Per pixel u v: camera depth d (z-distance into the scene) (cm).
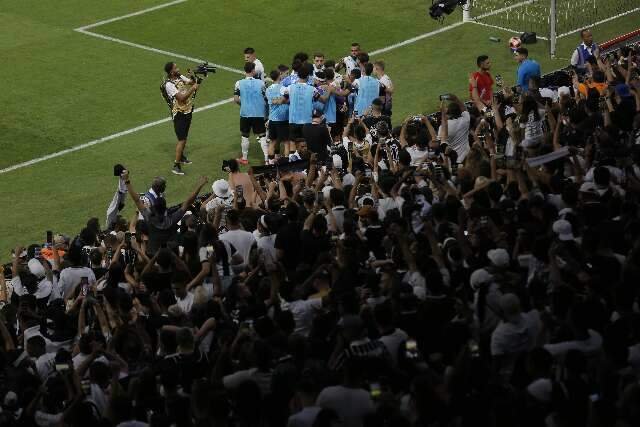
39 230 3186
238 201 2502
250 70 3453
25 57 4366
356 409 1522
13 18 4725
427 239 2041
